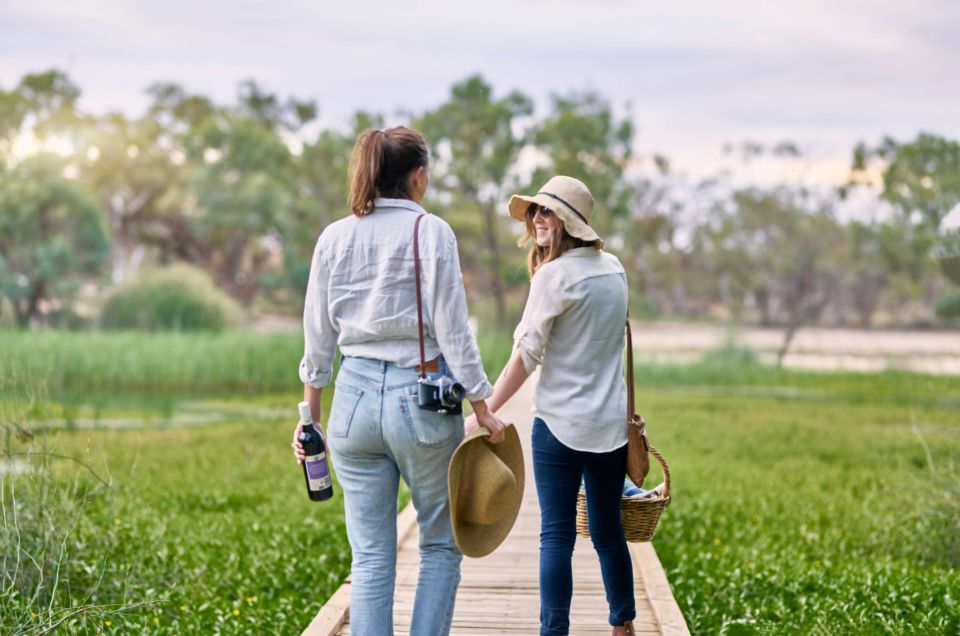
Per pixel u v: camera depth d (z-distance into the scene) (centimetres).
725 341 4675
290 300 7800
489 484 477
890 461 1709
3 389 823
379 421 468
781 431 2134
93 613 673
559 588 528
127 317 4744
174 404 2628
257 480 1452
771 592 838
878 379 4047
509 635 645
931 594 820
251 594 826
